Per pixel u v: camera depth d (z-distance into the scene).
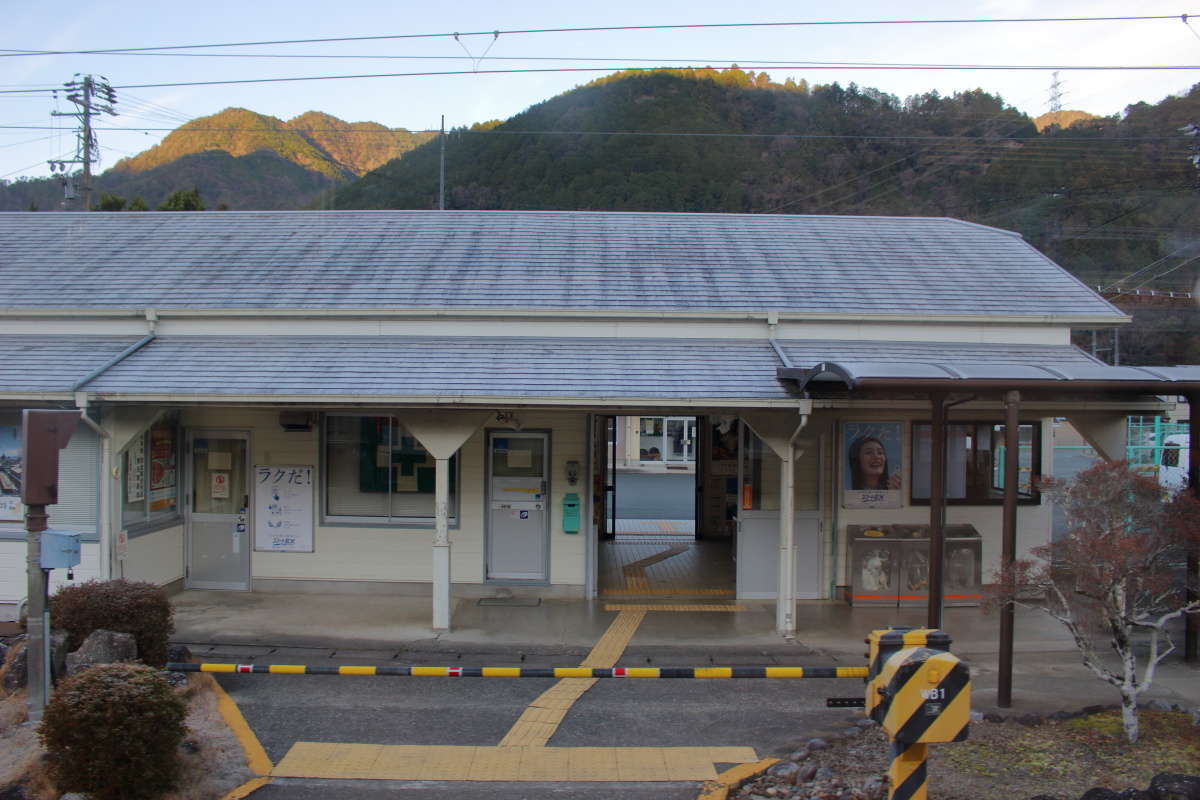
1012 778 5.23
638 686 7.46
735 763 5.77
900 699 4.29
